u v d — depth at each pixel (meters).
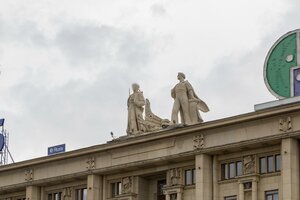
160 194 73.88
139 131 74.69
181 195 70.50
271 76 68.19
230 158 68.50
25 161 80.94
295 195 63.53
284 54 67.88
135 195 73.88
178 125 70.75
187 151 69.62
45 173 79.62
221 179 68.69
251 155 67.19
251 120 66.31
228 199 67.88
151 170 73.19
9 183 82.38
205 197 68.25
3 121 87.31
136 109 75.44
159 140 71.69
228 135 67.62
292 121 64.19
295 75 66.94
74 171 77.19
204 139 68.88
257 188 66.19
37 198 80.56
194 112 72.00
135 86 76.19
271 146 66.19
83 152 76.38
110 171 75.06
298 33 67.50
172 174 71.44
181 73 73.25
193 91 72.75
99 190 75.88
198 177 68.69
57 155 78.31
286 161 63.94
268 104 66.75
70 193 78.62
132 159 73.25
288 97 66.44
